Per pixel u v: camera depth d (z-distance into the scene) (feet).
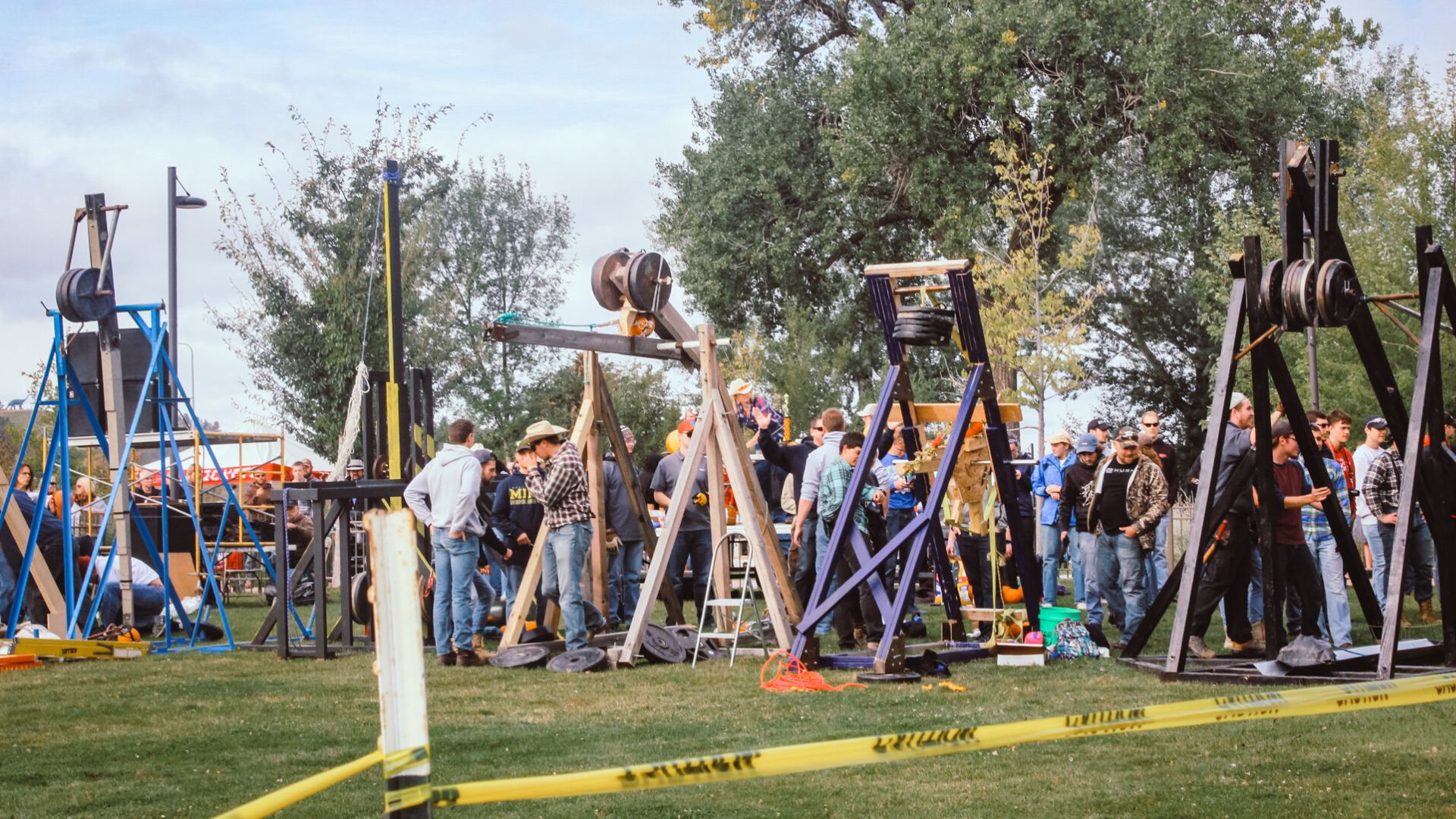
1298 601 36.04
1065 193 105.40
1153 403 140.56
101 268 42.75
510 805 18.01
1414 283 79.77
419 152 120.88
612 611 42.29
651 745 22.36
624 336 36.14
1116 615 36.86
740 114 117.29
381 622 9.18
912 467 35.27
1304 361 81.46
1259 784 18.29
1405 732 21.88
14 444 102.42
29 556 39.73
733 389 46.55
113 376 42.96
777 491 49.08
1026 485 38.96
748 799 18.16
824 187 114.21
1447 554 28.22
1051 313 91.71
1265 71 101.81
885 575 38.22
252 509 67.15
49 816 18.03
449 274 154.81
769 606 34.27
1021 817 16.87
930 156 100.42
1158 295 135.54
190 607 51.72
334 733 24.47
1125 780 18.78
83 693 30.17
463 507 34.30
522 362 144.05
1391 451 38.58
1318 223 27.63
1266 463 29.66
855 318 131.64
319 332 113.60
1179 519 61.36
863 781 19.11
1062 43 99.66
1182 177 102.89
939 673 30.83
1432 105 82.17
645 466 49.85
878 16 116.06
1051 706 25.32
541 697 28.43
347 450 54.29
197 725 25.44
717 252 116.06
